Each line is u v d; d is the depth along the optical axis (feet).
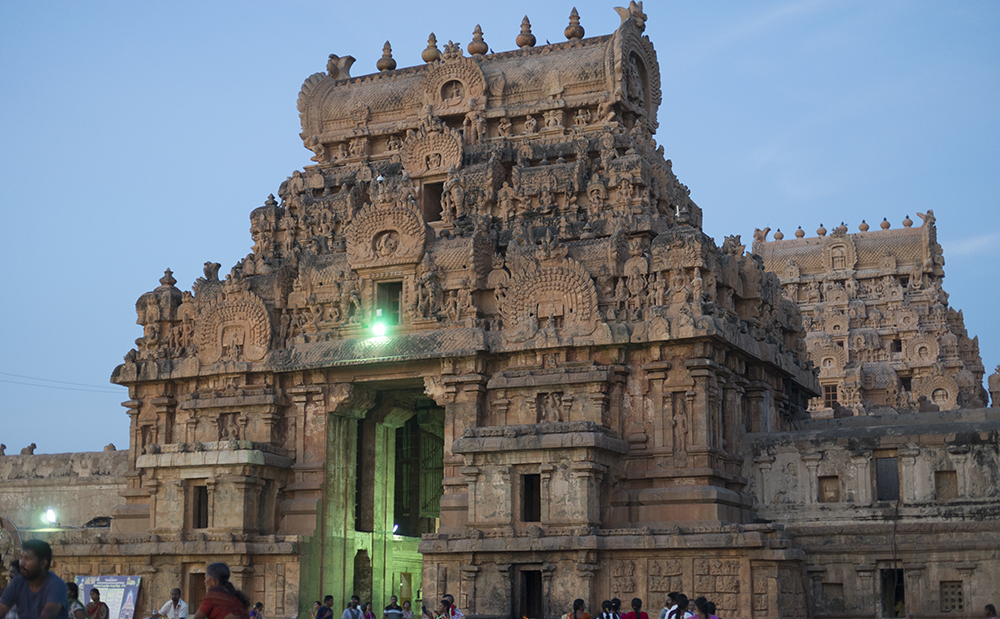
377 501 166.50
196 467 151.02
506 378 146.61
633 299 144.77
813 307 311.27
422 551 137.69
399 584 169.48
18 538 127.24
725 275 148.36
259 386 162.50
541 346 145.28
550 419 143.33
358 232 160.04
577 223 157.48
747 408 151.33
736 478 140.97
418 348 150.71
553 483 133.18
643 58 179.63
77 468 190.39
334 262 163.84
